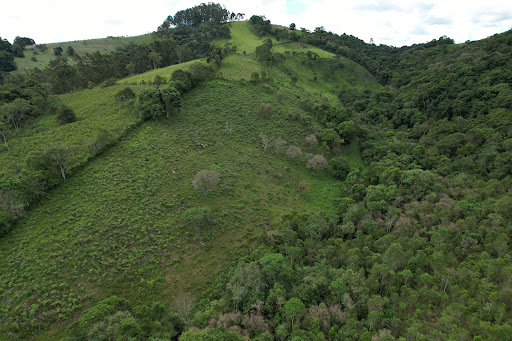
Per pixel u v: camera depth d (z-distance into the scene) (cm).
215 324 3447
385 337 2892
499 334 2761
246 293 3806
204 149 7444
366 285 3834
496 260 3712
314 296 3803
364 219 5312
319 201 6838
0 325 3438
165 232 5069
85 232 4753
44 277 4028
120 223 5016
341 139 8344
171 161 6719
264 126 8900
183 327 3569
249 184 6775
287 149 8056
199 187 5912
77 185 5672
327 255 4591
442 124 8669
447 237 4450
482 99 9181
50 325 3553
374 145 8631
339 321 3403
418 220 5194
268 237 5112
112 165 6294
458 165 6581
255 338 3136
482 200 5241
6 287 3838
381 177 6675
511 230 4294
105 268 4325
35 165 5328
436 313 3447
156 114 7762
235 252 5053
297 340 3005
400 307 3488
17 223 4722
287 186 7150
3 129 6931
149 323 3238
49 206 5128
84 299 3897
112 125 7612
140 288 4206
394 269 4075
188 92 9619
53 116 8206
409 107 10825
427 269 4100
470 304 3388
